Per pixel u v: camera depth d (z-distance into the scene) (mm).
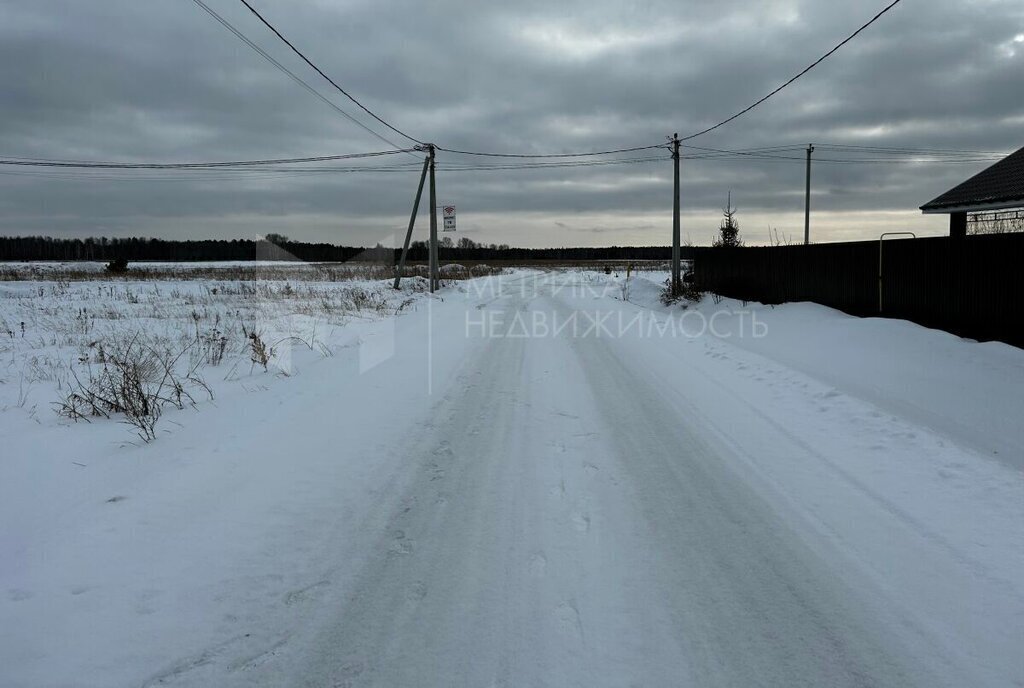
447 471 5586
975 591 3559
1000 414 6816
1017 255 9742
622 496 5000
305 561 3963
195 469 5613
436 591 3609
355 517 4617
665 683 2812
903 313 12281
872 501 4832
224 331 14570
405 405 7996
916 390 7961
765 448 6184
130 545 4168
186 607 3447
